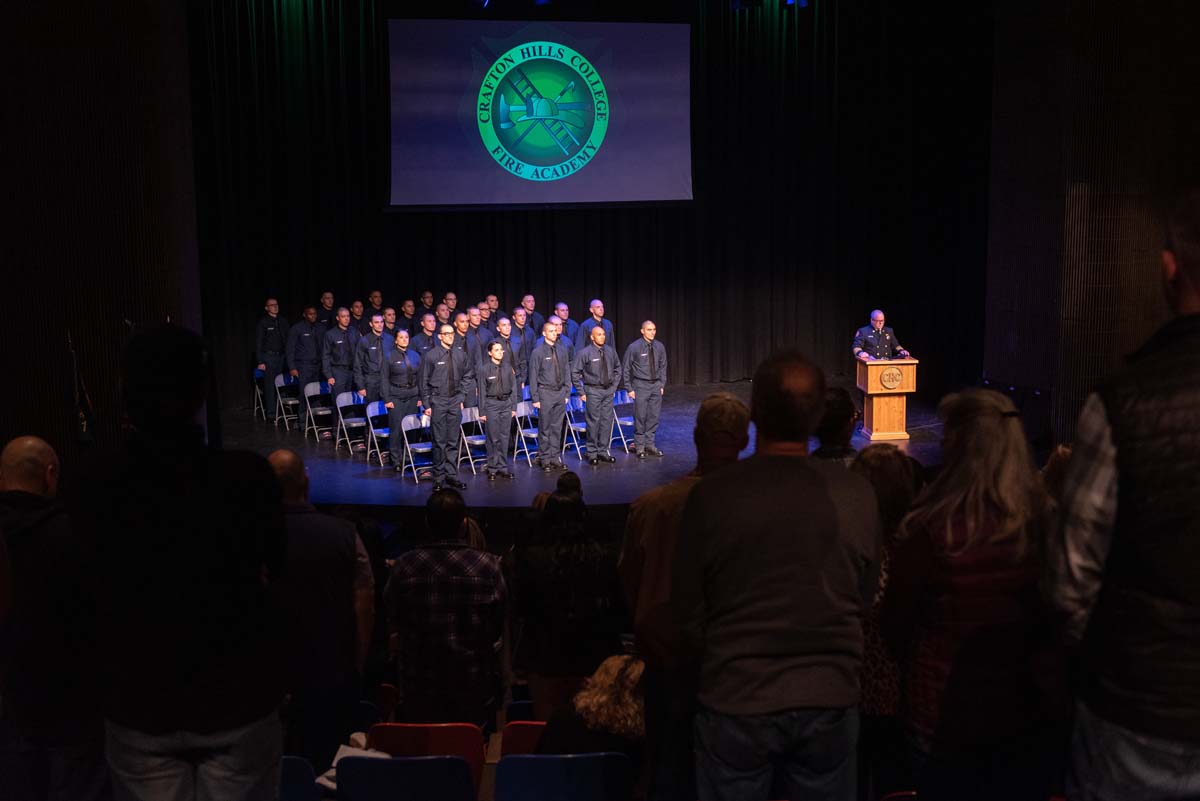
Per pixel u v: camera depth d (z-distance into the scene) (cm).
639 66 1641
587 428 1348
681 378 1823
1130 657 154
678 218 1786
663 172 1670
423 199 1625
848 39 1734
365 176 1647
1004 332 1459
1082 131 1200
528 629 469
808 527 221
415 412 1326
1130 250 1209
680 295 1802
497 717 518
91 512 205
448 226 1720
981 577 238
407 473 1305
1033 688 244
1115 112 1190
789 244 1791
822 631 221
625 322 1795
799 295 1802
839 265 1797
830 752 223
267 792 220
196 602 204
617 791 327
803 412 229
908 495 313
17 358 863
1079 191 1209
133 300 877
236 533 207
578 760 325
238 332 1642
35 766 344
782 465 227
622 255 1781
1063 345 1238
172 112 911
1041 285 1384
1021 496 240
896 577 247
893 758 337
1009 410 248
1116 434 153
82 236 864
